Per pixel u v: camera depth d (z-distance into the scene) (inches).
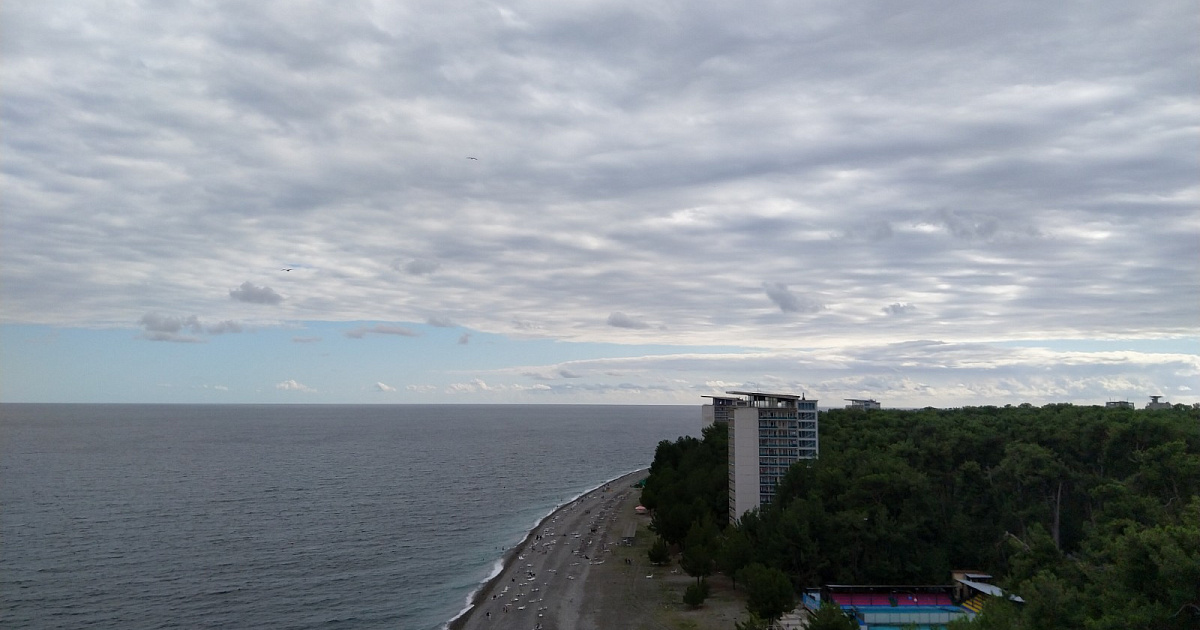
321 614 6028.5
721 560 6082.7
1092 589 3272.6
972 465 6579.7
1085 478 6058.1
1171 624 2773.1
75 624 5659.5
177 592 6505.9
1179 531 2915.8
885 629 5054.1
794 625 5088.6
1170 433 6033.5
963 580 5644.7
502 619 5674.2
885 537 5753.0
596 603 5969.5
